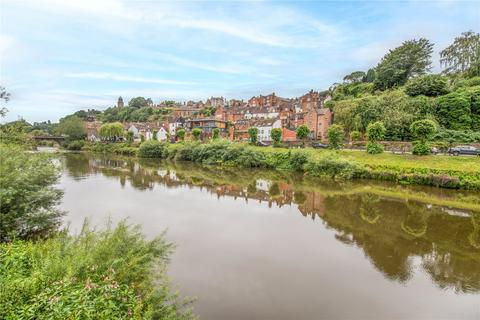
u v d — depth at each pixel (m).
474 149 35.38
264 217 20.41
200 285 11.30
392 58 75.62
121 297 6.31
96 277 6.86
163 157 67.25
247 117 100.88
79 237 9.25
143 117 148.25
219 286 11.25
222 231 17.36
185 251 14.38
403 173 32.47
